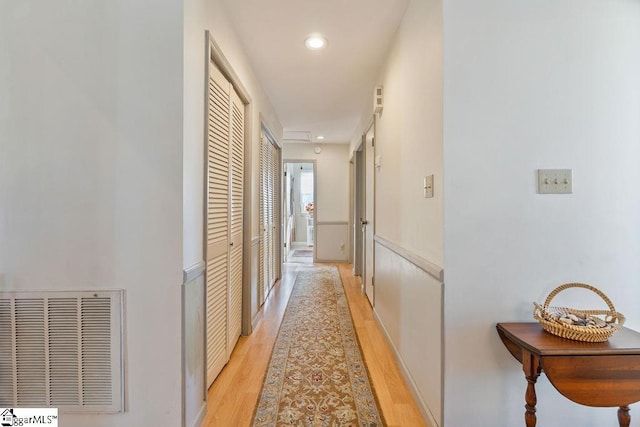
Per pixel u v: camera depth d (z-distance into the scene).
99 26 1.39
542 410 1.44
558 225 1.45
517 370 1.44
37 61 1.38
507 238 1.44
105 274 1.39
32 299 1.39
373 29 2.25
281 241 4.89
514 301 1.44
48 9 1.38
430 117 1.59
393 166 2.39
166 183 1.39
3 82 1.38
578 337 1.23
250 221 2.74
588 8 1.45
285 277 4.98
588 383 1.15
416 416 1.65
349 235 6.37
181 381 1.40
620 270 1.46
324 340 2.62
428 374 1.60
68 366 1.40
